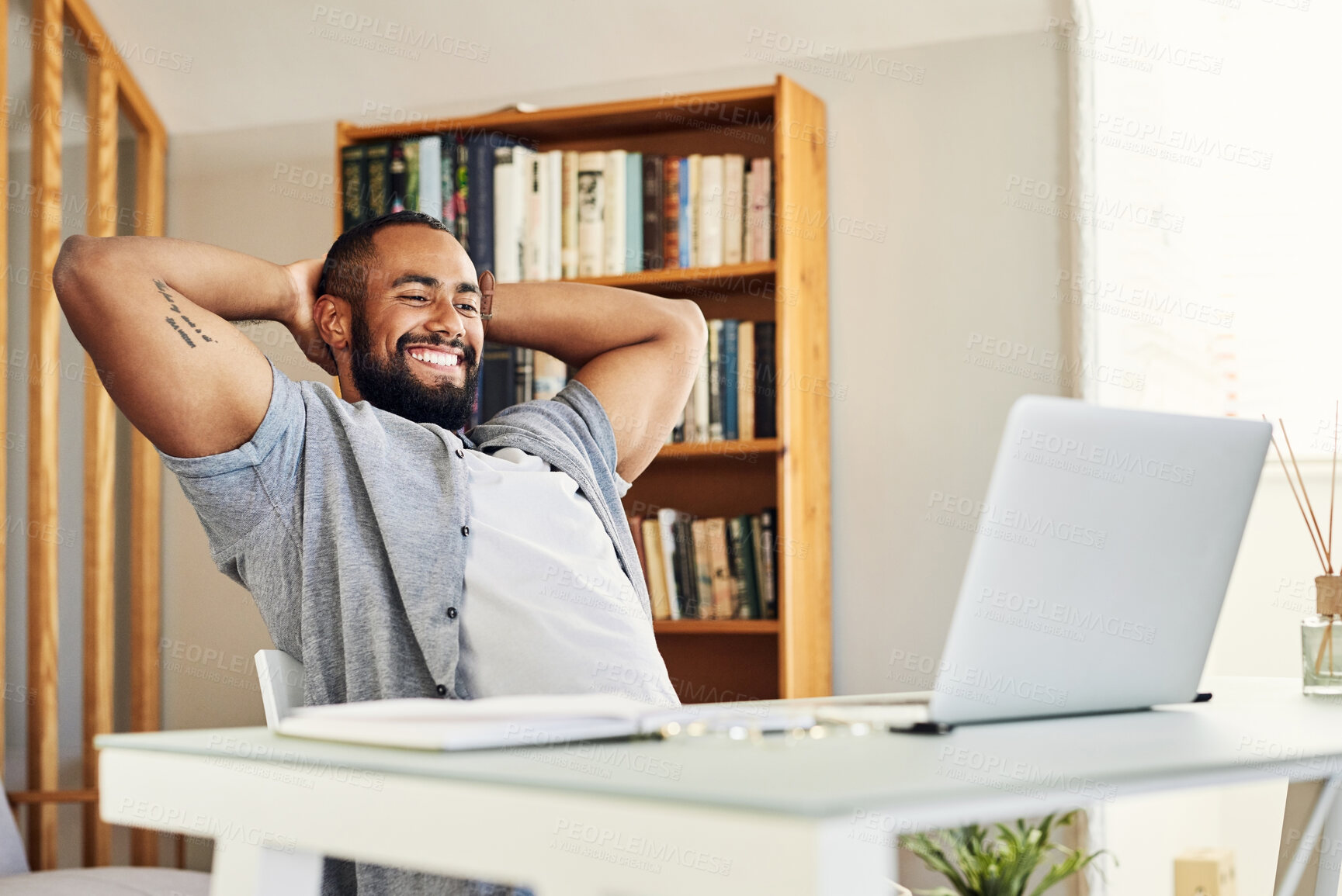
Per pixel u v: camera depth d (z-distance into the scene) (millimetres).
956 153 2650
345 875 1243
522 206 2699
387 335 1654
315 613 1358
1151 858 2426
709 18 2748
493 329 1878
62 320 3158
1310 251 2555
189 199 3201
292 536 1407
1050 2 2559
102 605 2895
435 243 1693
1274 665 2484
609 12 2781
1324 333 2535
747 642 2744
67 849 3074
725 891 558
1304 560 2477
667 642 2791
